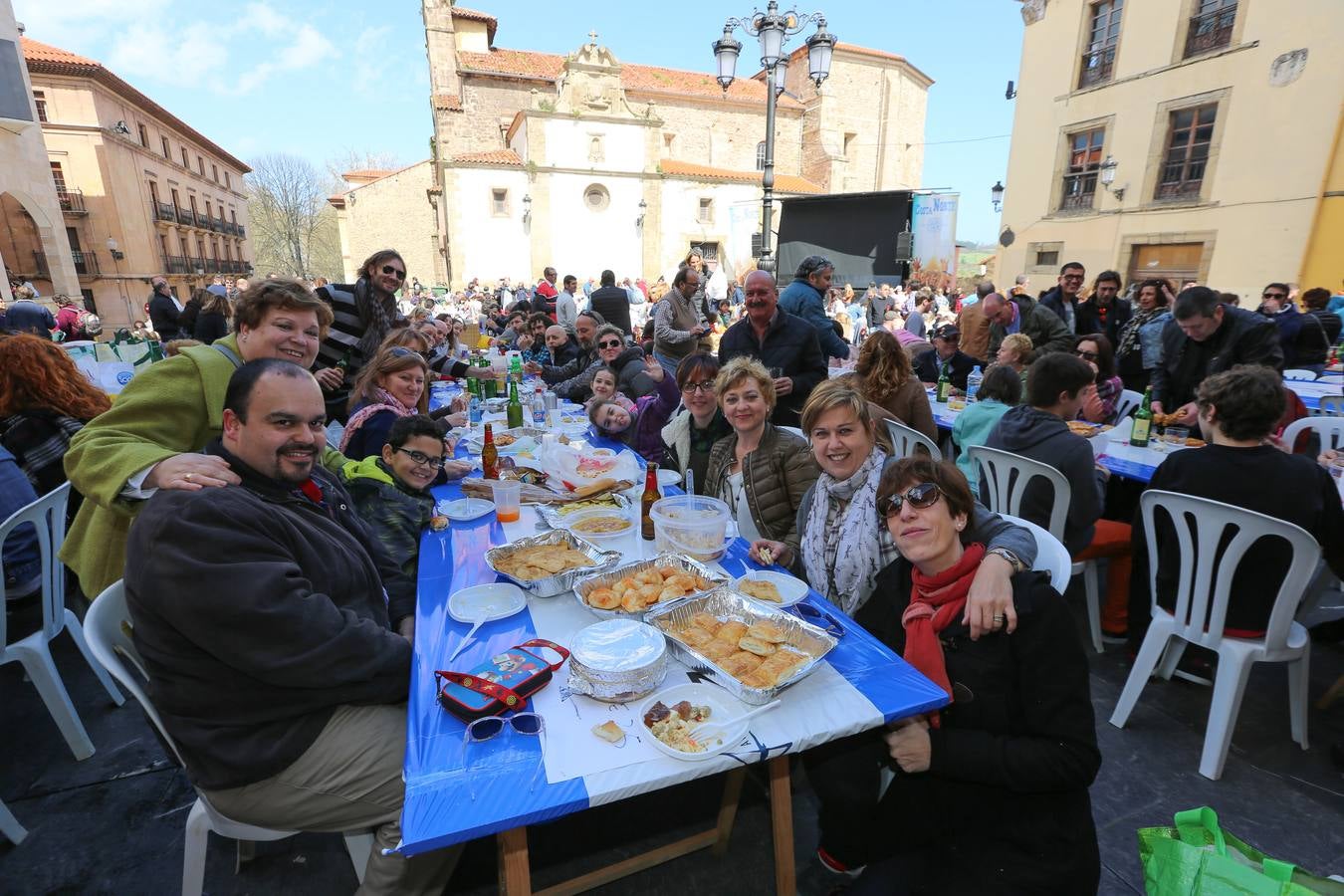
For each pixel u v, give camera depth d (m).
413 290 24.94
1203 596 2.11
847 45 27.83
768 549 1.88
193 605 1.21
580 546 1.80
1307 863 1.78
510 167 22.41
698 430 2.88
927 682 1.26
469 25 25.94
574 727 1.13
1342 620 2.86
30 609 2.15
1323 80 9.99
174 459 1.43
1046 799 1.32
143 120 27.17
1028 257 15.09
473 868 1.80
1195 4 11.46
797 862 1.81
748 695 1.16
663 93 26.30
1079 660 1.29
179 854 1.86
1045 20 14.13
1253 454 2.10
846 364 6.58
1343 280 10.08
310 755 1.35
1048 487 2.63
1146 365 4.77
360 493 2.09
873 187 29.53
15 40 14.87
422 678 1.28
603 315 6.96
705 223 24.92
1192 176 11.91
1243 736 2.29
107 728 2.40
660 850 1.64
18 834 1.89
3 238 21.31
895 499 1.43
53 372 2.61
